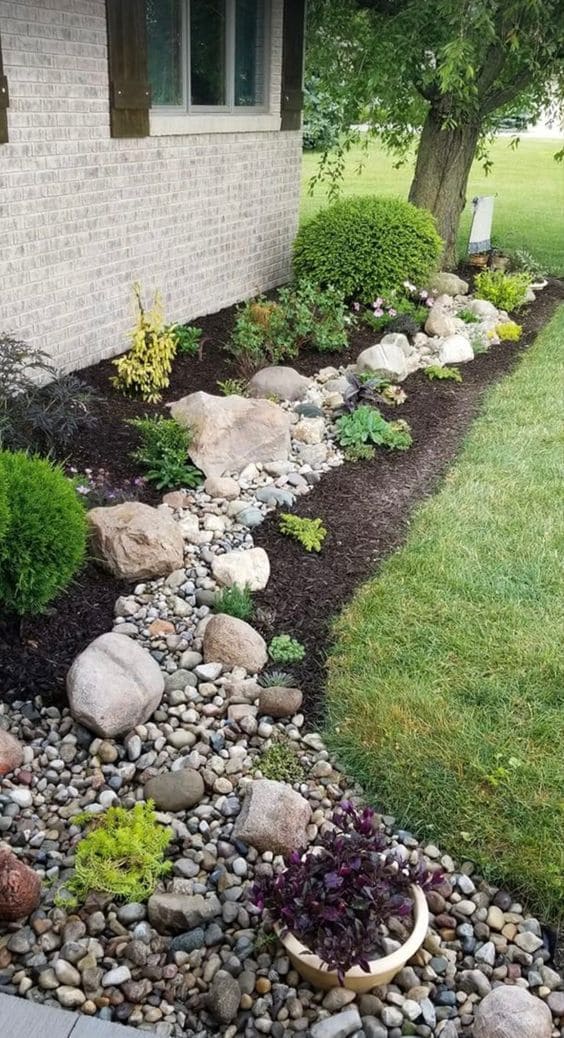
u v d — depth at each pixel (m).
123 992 2.19
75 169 5.77
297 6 8.30
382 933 2.26
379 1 8.92
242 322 6.83
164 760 2.97
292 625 3.70
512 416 5.97
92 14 5.61
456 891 2.53
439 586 3.96
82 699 2.99
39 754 2.96
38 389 4.97
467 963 2.34
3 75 4.93
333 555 4.24
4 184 5.18
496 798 2.80
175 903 2.36
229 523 4.45
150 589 3.87
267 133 8.33
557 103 10.18
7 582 3.15
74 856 2.54
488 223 10.43
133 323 6.82
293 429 5.53
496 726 3.12
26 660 3.32
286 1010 2.17
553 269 10.82
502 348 7.57
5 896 2.29
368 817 2.37
